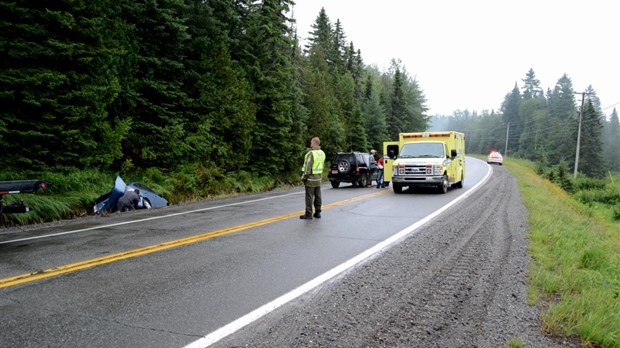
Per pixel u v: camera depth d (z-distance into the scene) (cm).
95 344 357
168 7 1552
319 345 368
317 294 492
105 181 1330
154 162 1609
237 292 493
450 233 862
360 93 5644
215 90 1797
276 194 1789
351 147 4000
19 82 1065
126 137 1431
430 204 1340
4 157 1091
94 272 562
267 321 414
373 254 679
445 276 574
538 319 441
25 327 388
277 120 2247
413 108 7350
